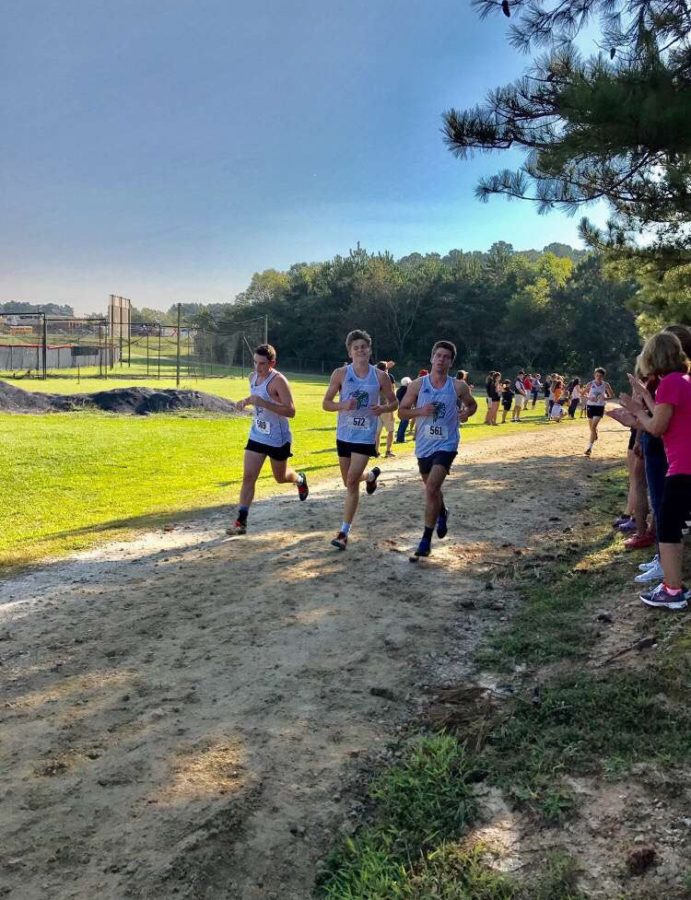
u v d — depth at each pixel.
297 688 4.01
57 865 2.65
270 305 92.69
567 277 79.00
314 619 5.04
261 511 8.95
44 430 18.09
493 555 6.59
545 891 2.40
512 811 2.86
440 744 3.30
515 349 72.00
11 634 5.04
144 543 7.64
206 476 12.99
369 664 4.31
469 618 5.05
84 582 6.29
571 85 8.20
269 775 3.17
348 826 2.85
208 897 2.50
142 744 3.45
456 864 2.59
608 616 4.64
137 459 14.73
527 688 3.88
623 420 4.95
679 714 3.29
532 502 9.02
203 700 3.90
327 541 7.15
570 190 9.63
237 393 36.75
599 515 8.02
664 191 9.54
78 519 9.45
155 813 2.92
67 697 3.99
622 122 7.84
